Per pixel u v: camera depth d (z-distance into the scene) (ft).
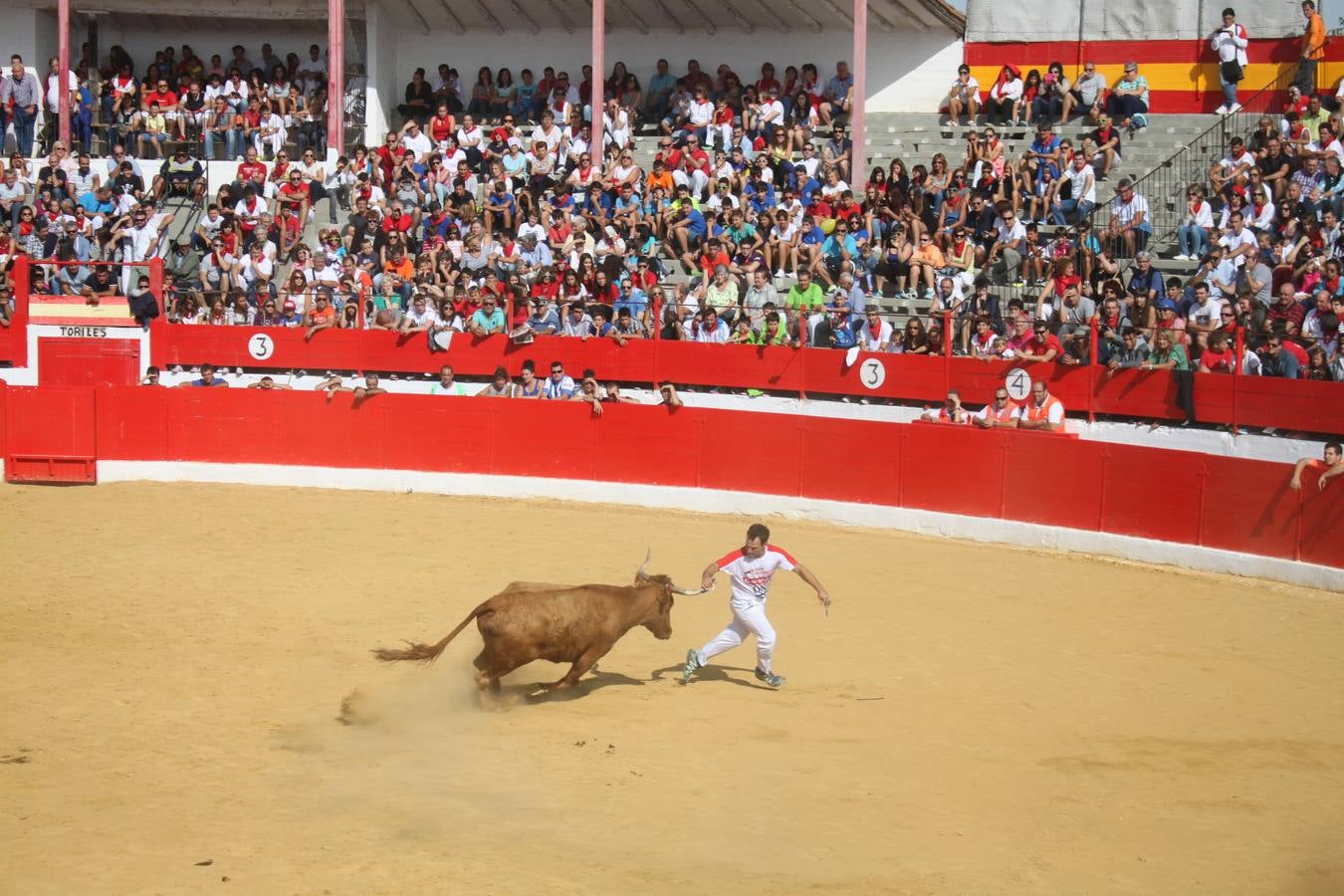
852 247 85.66
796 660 46.50
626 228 90.94
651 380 82.43
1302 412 65.21
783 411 79.71
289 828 30.25
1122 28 98.94
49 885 26.99
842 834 31.14
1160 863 30.30
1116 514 64.64
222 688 41.29
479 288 86.53
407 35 111.65
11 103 106.01
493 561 60.34
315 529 66.90
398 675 43.14
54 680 41.60
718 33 107.86
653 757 35.96
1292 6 95.14
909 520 70.03
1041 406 69.51
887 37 104.22
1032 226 85.25
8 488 76.33
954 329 76.74
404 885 27.25
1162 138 92.58
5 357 90.38
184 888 26.91
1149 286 76.48
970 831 31.71
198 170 101.30
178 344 89.25
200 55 113.29
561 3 106.73
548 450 77.20
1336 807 34.09
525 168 99.30
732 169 94.53
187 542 63.21
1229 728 40.27
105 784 32.83
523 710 40.01
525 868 28.25
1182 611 54.49
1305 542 58.80
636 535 67.31
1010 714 40.96
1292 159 81.76
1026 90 96.63
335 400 78.95
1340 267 71.31
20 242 95.14
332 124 103.19
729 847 30.01
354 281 89.81
